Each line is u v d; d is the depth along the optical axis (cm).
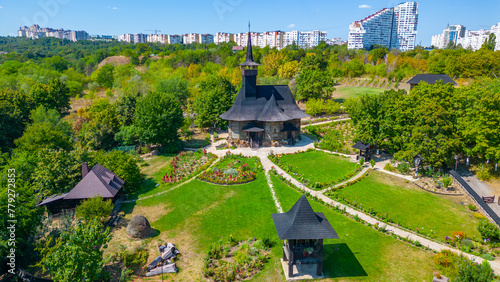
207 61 19575
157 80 12694
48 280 3194
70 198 4503
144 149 7231
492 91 5825
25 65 15900
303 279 3256
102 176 4853
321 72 11156
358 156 6331
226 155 6644
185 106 11700
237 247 3816
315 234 3130
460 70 12144
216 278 3247
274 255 3647
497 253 3541
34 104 9731
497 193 4866
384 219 4300
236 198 4994
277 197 4969
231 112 7388
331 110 9556
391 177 5512
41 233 3803
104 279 3127
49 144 5869
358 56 19662
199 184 5491
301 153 6794
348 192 5069
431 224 4181
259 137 7306
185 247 3834
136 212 4691
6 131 7138
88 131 7194
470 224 4150
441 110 5222
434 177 5234
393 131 5962
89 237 3039
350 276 3297
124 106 8200
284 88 7719
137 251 3678
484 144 4959
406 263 3466
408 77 13850
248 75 7225
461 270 3009
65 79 13700
